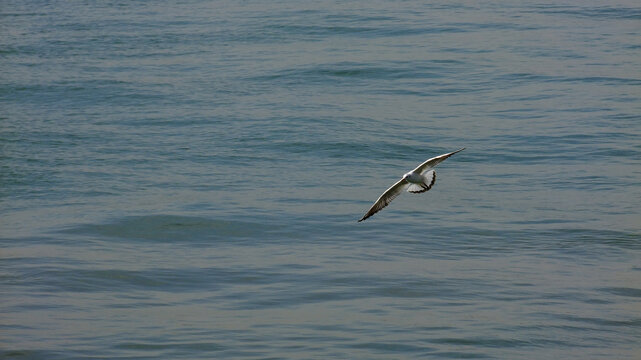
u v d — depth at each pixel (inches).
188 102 1625.2
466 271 917.8
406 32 2183.8
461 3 2615.7
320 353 724.0
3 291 855.7
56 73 1843.0
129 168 1302.9
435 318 798.5
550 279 901.2
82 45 2111.2
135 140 1429.6
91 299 840.9
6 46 2100.1
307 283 882.1
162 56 1987.0
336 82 1750.7
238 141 1409.9
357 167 1296.8
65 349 730.2
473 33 2172.7
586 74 1769.2
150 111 1579.7
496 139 1403.8
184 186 1221.7
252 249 989.2
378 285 876.0
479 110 1556.3
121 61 1942.7
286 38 2140.7
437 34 2160.4
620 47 2017.7
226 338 752.3
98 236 1029.8
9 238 1019.9
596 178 1231.5
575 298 853.8
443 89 1692.9
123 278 895.7
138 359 714.2
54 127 1502.2
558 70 1808.6
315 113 1547.7
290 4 2615.7
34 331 765.3
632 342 766.5
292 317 798.5
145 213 1103.6
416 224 1066.1
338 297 846.5
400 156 1339.8
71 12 2578.7
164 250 987.3
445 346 742.5
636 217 1087.6
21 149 1386.6
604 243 1005.8
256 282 886.4
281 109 1573.6
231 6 2615.7
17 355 720.3
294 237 1026.1
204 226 1060.5
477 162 1311.5
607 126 1448.1
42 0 2837.1
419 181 424.5
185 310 815.1
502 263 945.5
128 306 824.3
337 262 941.8
